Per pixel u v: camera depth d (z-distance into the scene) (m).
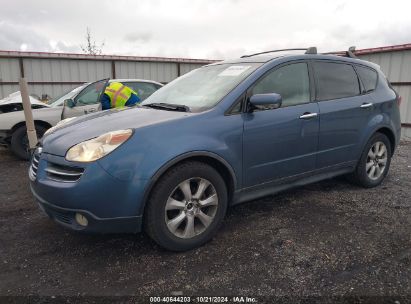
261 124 3.27
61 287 2.49
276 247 3.00
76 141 2.76
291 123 3.48
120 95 5.74
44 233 3.36
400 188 4.55
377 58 12.20
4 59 14.88
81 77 16.34
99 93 6.55
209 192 3.05
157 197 2.73
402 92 11.61
